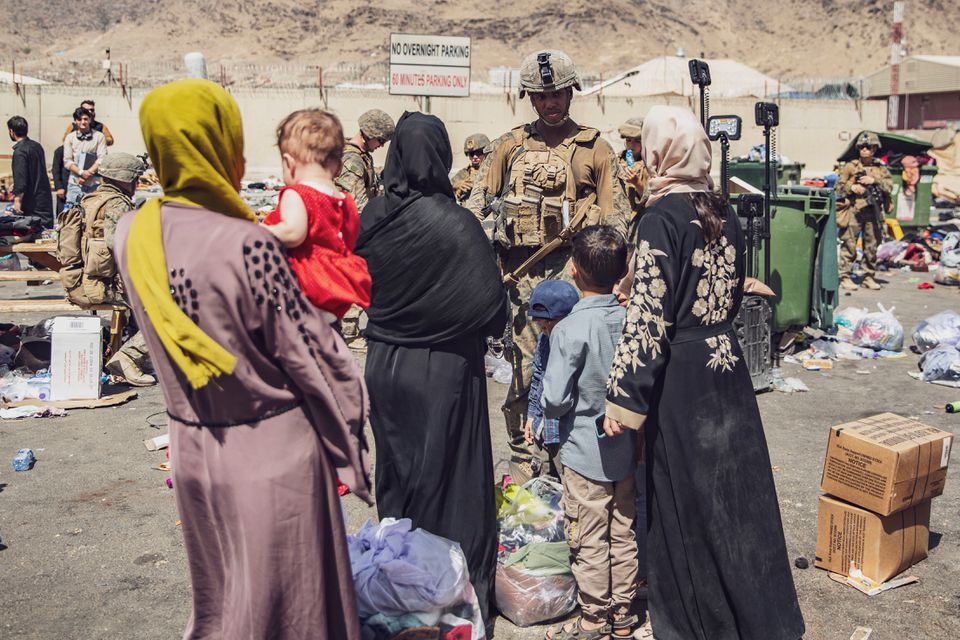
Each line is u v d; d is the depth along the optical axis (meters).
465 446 3.39
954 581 3.86
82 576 3.91
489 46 99.25
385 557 3.10
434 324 3.28
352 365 2.42
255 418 2.37
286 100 20.89
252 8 105.44
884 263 13.48
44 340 7.27
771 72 101.31
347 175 7.48
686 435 3.01
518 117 21.64
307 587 2.41
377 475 3.57
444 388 3.33
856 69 99.44
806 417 6.24
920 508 3.94
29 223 9.20
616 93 23.84
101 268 6.89
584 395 3.22
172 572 3.95
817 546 3.99
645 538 3.52
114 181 6.93
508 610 3.49
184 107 2.28
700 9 109.75
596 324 3.21
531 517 3.77
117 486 4.94
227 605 2.52
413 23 101.12
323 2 104.88
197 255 2.27
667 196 3.07
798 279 7.73
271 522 2.35
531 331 4.41
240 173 2.44
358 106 21.17
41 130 19.31
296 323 2.32
